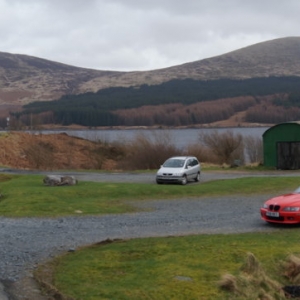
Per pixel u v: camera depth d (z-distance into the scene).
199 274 10.12
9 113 186.38
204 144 53.16
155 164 49.84
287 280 10.79
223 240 13.09
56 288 9.31
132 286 9.35
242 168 43.94
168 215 18.84
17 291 9.13
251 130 133.50
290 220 15.71
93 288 9.27
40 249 12.60
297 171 40.94
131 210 20.42
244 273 10.27
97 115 186.38
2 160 49.28
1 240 13.75
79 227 16.03
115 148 59.53
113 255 11.65
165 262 10.94
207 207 21.16
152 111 194.88
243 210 19.95
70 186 28.16
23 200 22.16
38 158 51.72
